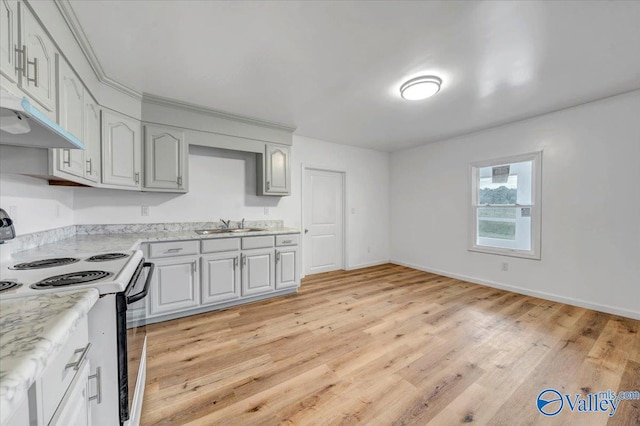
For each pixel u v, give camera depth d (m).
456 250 4.04
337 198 4.61
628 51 1.87
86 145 1.81
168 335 2.23
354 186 4.68
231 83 2.31
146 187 2.56
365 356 1.93
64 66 1.46
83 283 0.92
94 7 1.42
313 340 2.16
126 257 1.40
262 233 3.03
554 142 3.00
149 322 2.45
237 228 3.40
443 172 4.22
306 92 2.49
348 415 1.40
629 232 2.54
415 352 1.98
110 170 2.17
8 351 0.46
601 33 1.67
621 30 1.64
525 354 1.95
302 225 4.04
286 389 1.59
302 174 4.03
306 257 4.25
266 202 3.68
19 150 1.25
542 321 2.50
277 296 3.22
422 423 1.35
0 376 0.38
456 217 4.04
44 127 0.83
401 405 1.47
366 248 4.86
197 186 3.16
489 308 2.83
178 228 3.03
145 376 1.65
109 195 2.64
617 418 1.37
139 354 1.42
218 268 2.74
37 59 1.19
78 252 1.52
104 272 1.07
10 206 1.39
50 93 1.32
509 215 3.46
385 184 5.10
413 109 2.93
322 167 4.26
